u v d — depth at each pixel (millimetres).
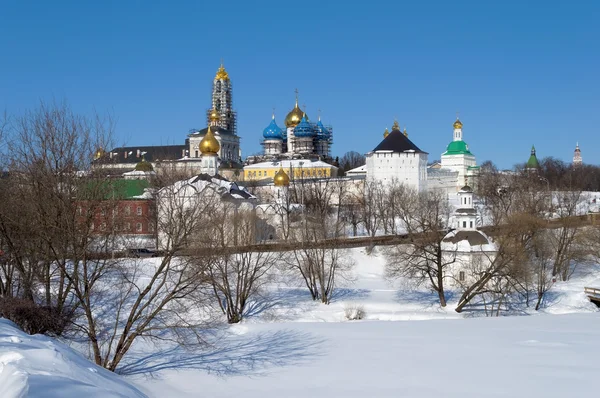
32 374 21391
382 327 50344
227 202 78250
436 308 67625
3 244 42844
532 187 141000
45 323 37812
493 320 54844
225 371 35094
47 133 38062
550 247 86500
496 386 31000
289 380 33062
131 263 56531
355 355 38875
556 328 48844
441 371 34281
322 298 68812
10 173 42250
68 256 37312
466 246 77562
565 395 29375
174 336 42812
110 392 22047
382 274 85688
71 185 36719
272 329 49000
